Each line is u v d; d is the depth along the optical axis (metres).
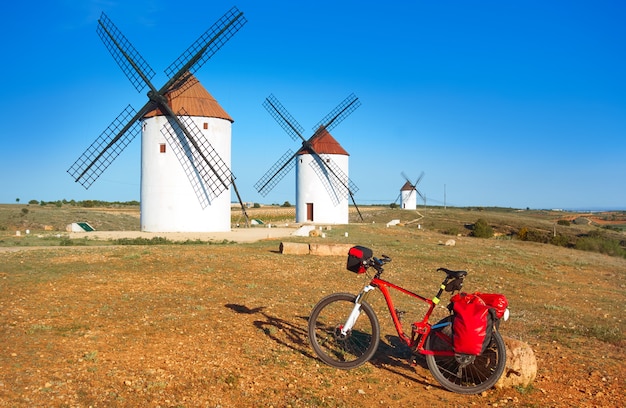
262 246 22.53
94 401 5.44
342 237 31.30
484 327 6.27
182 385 6.03
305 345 7.75
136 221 64.88
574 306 13.52
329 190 51.78
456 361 6.54
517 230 75.75
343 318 9.35
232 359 6.94
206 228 33.34
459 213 95.31
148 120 32.78
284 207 117.38
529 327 10.36
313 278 14.01
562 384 6.99
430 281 15.35
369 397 6.24
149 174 32.88
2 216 55.56
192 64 32.62
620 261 29.17
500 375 6.41
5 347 6.75
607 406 6.30
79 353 6.73
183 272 13.23
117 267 13.51
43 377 5.87
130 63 32.44
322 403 5.90
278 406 5.75
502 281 16.91
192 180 32.81
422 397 6.37
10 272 12.22
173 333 7.88
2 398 5.28
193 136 32.78
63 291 10.21
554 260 24.50
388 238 32.03
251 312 9.39
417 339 6.83
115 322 8.27
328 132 53.12
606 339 9.59
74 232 33.31
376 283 7.06
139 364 6.51
